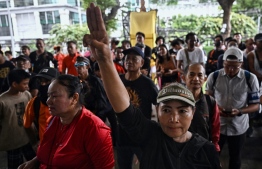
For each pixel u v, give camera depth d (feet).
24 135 9.21
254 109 8.50
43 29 71.05
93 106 9.80
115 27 44.78
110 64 4.08
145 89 8.56
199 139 4.53
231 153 9.12
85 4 39.50
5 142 8.91
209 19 50.75
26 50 23.82
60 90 5.15
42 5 69.46
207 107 6.88
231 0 36.50
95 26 3.89
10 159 9.27
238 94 8.55
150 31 30.42
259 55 13.62
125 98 4.28
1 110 8.69
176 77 17.33
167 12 66.59
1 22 71.87
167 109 4.25
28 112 8.11
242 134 8.84
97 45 3.88
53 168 5.32
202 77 6.86
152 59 21.88
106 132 5.27
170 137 4.40
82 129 5.13
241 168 11.23
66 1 71.41
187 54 15.85
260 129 15.14
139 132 4.44
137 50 8.60
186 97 4.18
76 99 5.32
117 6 42.14
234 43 17.90
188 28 55.21
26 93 9.36
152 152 4.38
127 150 8.31
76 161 5.17
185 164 4.29
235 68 8.36
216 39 21.67
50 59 20.77
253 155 12.28
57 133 5.50
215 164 4.45
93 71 13.67
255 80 8.46
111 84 4.15
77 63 9.86
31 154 9.56
